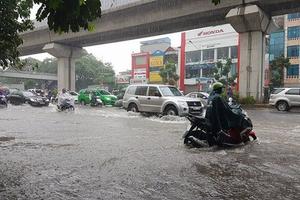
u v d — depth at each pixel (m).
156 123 14.21
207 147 8.38
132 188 5.00
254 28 28.11
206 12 28.95
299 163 6.54
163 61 67.12
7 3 6.72
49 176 5.62
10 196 4.64
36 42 43.22
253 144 8.73
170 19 31.03
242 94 29.05
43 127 12.66
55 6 3.62
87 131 11.49
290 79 48.06
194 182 5.30
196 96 26.19
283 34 48.78
